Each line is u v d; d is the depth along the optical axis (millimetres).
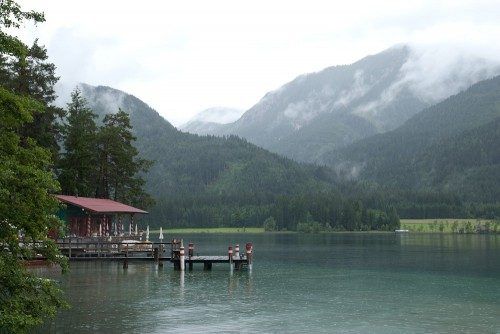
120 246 56562
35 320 18359
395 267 64625
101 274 50906
